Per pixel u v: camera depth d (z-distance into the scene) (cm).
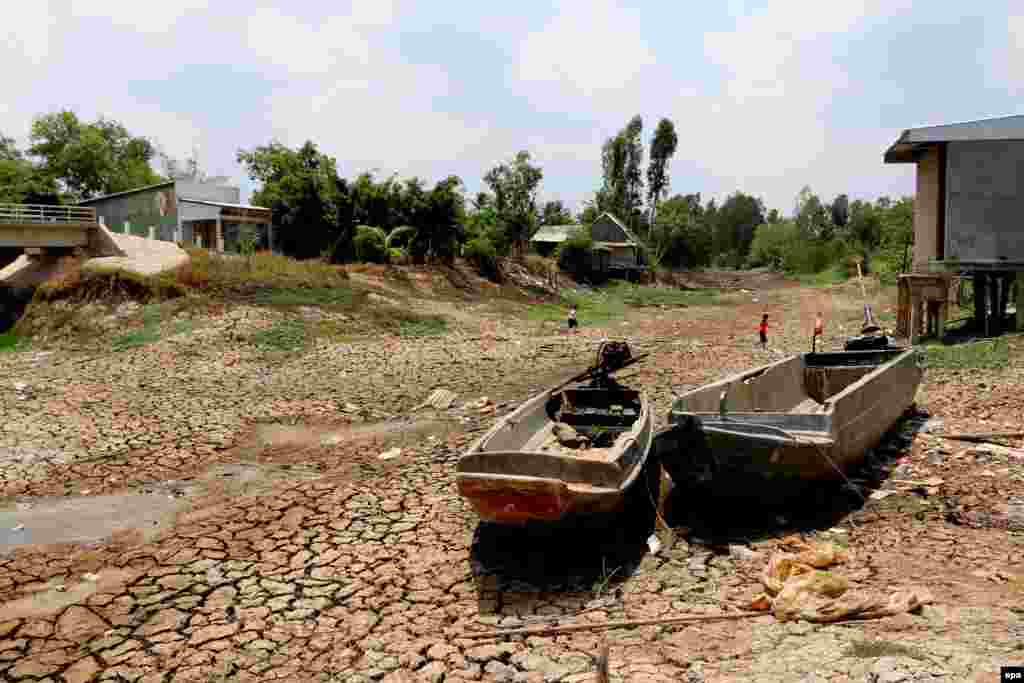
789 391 1205
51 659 625
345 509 960
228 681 582
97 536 893
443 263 4084
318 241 4153
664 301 4619
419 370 1945
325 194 4119
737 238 11662
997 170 1947
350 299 2827
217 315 2452
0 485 1080
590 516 757
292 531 893
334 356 2119
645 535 838
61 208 2961
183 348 2153
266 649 631
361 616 684
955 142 1973
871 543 752
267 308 2553
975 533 752
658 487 978
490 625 655
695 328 3016
